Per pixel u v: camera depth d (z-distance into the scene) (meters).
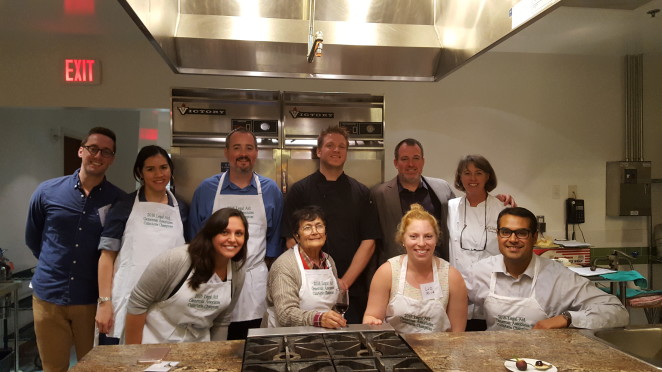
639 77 4.18
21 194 4.21
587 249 3.90
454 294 1.88
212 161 3.11
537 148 4.16
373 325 1.54
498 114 4.09
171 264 1.75
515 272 1.91
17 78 3.59
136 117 6.23
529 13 1.22
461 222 2.59
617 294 3.45
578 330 1.59
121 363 1.29
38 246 2.47
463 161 2.58
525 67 4.12
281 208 2.52
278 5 1.86
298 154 3.27
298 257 1.93
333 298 1.93
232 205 2.38
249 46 1.83
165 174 2.23
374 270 2.61
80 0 2.85
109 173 5.72
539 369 1.22
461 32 1.70
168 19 1.65
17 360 3.08
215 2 1.82
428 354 1.35
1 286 2.99
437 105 4.01
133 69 3.67
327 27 1.88
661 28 3.47
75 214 2.31
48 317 2.33
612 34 3.62
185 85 3.71
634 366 1.26
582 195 4.24
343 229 2.47
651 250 4.33
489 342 1.46
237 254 1.83
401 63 2.00
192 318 1.79
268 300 1.97
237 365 1.26
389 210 2.61
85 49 3.64
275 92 3.18
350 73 2.06
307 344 1.34
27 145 4.30
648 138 4.33
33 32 3.46
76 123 5.18
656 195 4.37
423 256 1.79
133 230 2.18
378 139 3.32
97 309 2.21
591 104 4.23
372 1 1.91
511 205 2.54
